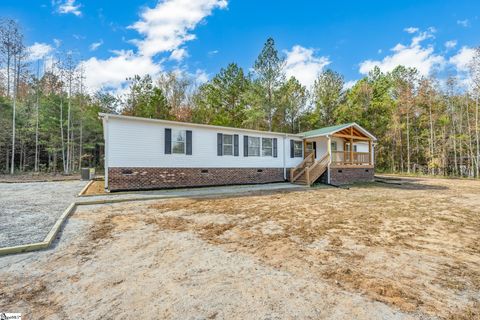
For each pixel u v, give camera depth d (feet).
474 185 48.14
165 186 37.88
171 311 7.48
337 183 50.70
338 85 87.25
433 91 79.87
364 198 31.01
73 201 26.12
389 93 93.71
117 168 34.32
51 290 8.77
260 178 48.52
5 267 10.68
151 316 7.24
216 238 14.84
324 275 9.96
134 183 35.37
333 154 55.06
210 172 42.39
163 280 9.53
